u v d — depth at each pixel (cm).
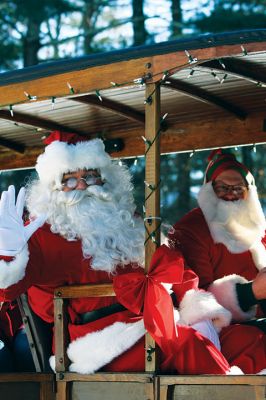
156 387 425
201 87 502
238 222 521
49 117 542
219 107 531
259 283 472
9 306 488
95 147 487
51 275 457
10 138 588
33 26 1278
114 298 452
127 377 432
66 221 466
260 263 521
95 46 1419
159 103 435
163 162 1335
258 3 1221
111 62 443
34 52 1284
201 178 1332
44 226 465
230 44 419
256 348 455
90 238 459
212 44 422
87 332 448
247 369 452
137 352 440
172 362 434
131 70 438
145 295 430
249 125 552
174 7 1328
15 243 443
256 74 463
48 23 1391
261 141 548
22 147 603
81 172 481
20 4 1166
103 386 439
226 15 1172
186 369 432
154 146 432
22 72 464
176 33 1308
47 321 468
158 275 429
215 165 530
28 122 539
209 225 519
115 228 466
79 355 445
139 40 1338
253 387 405
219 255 517
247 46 416
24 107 517
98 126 566
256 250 521
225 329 461
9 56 1297
